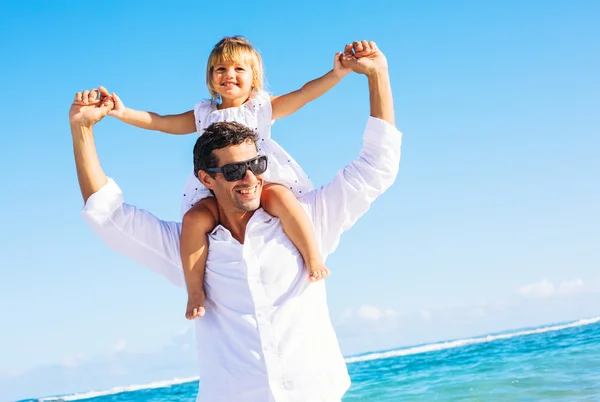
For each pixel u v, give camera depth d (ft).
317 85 13.99
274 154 10.81
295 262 9.44
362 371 73.46
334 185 10.17
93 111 9.62
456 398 39.73
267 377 8.73
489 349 77.30
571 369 43.83
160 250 10.09
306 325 9.12
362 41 10.11
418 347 110.93
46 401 97.35
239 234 9.73
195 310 9.33
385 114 10.05
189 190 10.78
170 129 14.15
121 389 97.55
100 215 9.65
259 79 14.62
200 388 9.32
